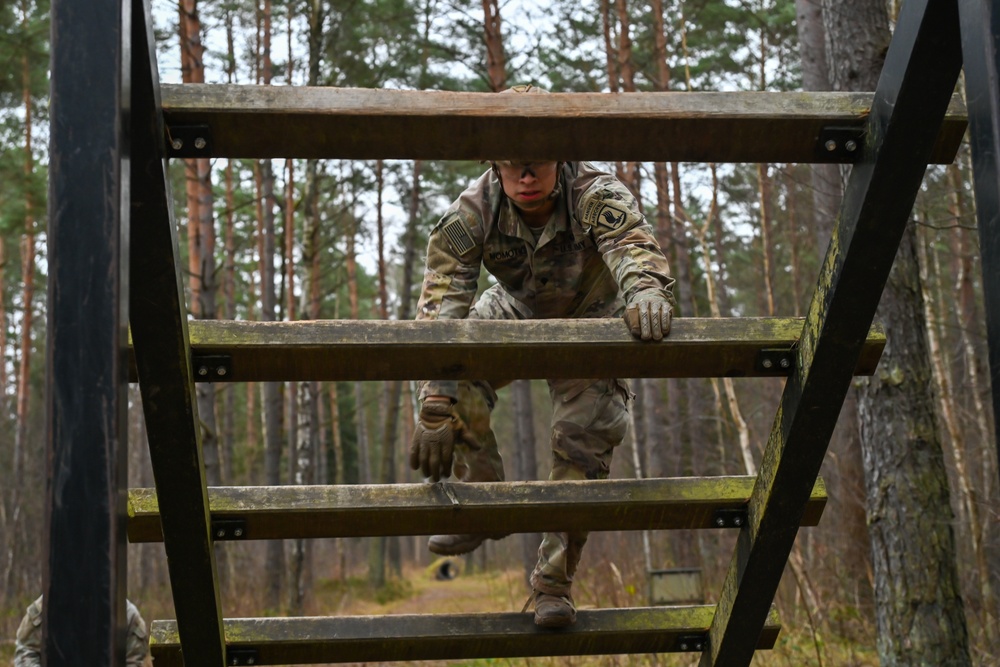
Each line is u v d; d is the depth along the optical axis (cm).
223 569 1772
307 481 1903
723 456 1873
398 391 2506
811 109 199
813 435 241
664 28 1825
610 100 194
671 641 309
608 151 203
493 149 201
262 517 262
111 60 144
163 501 241
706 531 1531
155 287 201
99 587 132
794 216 1978
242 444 3403
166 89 189
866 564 1038
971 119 153
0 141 2052
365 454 3925
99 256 138
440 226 271
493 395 297
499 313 298
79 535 132
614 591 1123
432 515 263
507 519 268
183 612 267
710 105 196
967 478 1052
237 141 196
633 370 238
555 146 200
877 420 657
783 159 208
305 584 2398
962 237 1477
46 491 133
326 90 192
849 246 207
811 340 226
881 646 648
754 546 267
